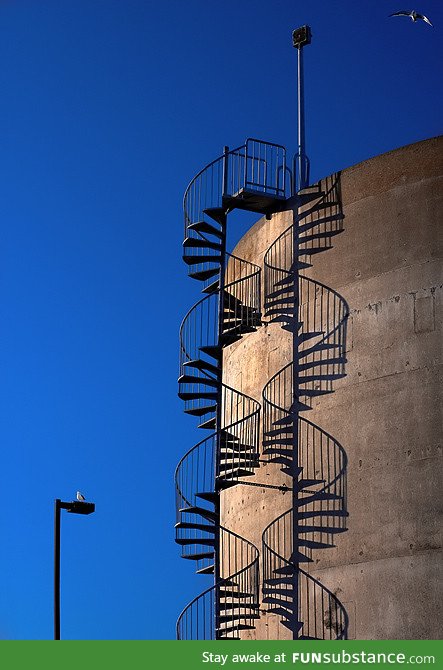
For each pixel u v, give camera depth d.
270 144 37.44
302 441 34.00
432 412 31.58
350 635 31.45
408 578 30.80
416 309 32.59
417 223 33.25
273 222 37.12
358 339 33.47
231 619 34.09
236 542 36.34
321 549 32.78
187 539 35.31
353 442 32.81
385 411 32.41
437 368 31.83
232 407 37.84
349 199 34.84
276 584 33.31
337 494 32.78
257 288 36.94
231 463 34.66
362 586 31.59
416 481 31.36
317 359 34.28
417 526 31.03
